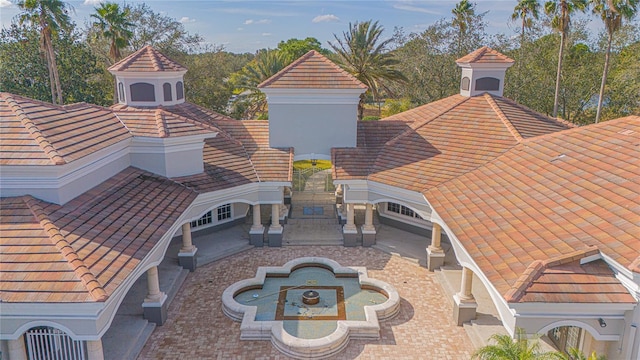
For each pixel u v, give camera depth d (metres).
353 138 27.56
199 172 23.52
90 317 12.07
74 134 17.91
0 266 12.50
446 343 17.02
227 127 29.55
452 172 22.36
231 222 28.64
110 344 16.42
